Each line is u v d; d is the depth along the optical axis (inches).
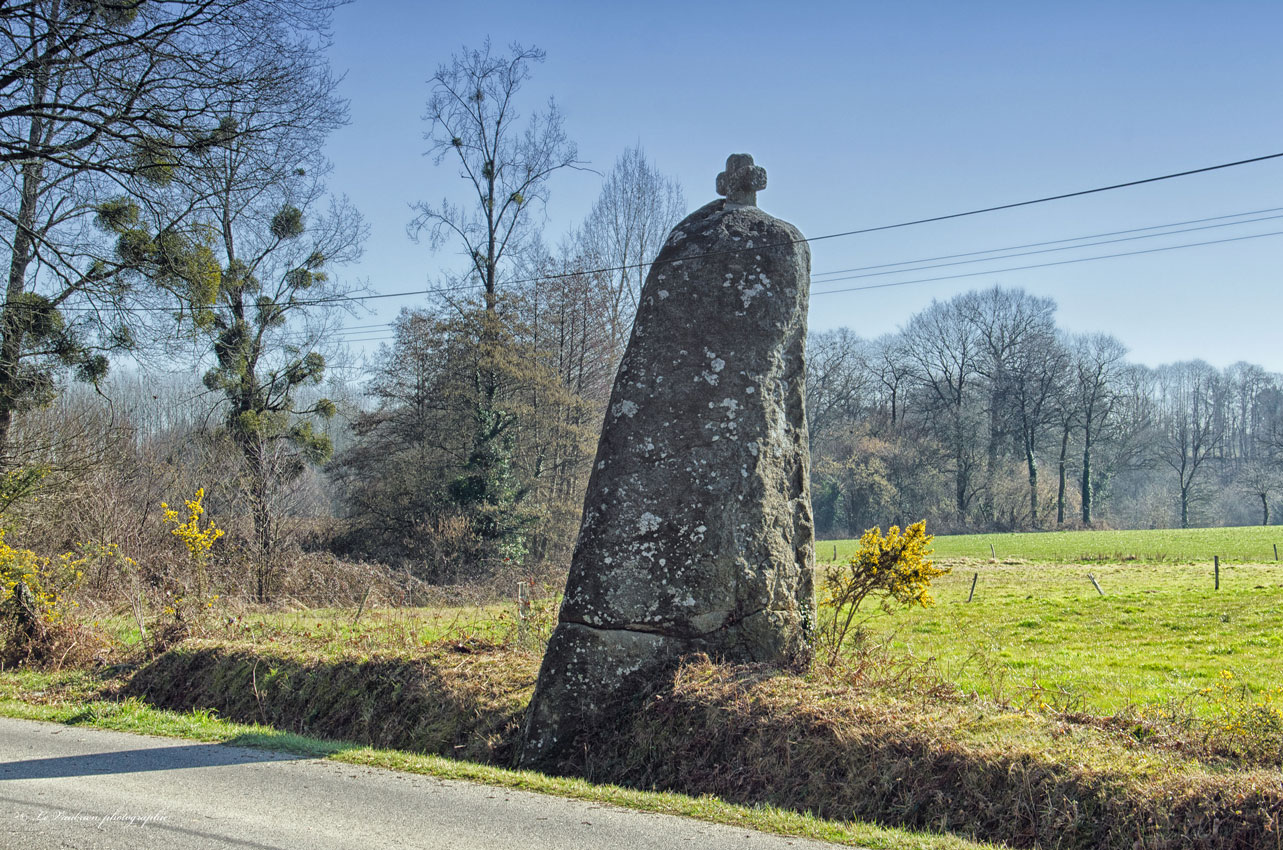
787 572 346.0
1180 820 227.9
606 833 212.1
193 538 590.6
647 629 327.6
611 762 303.6
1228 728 289.0
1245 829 222.2
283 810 226.1
